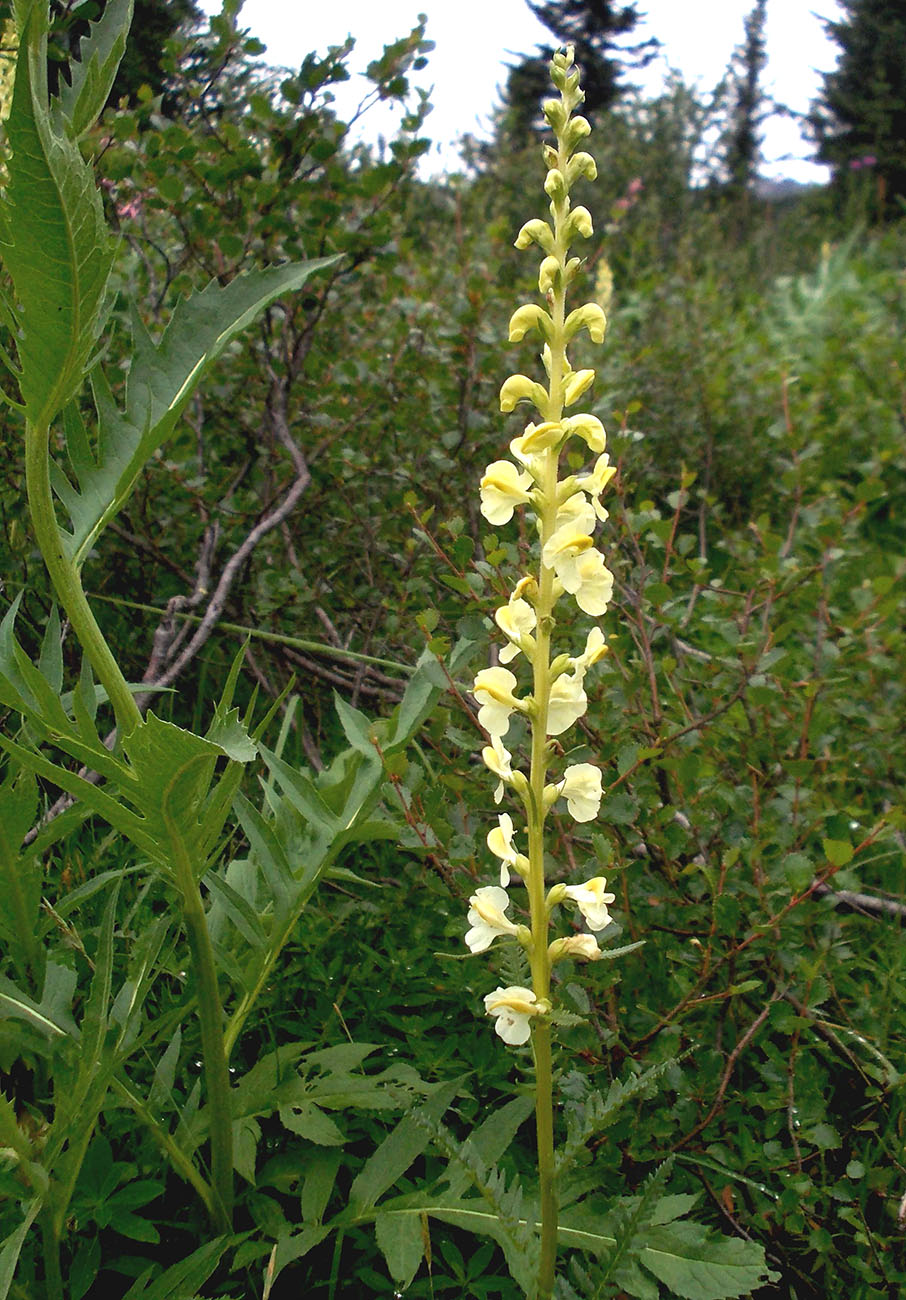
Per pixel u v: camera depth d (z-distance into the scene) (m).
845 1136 0.44
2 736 0.32
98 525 0.36
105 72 0.34
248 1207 0.40
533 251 1.39
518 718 0.48
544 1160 0.32
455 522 0.52
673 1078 0.41
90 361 0.37
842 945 0.49
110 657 0.35
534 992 0.31
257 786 0.61
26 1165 0.32
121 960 0.48
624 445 0.59
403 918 0.54
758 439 1.08
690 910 0.46
